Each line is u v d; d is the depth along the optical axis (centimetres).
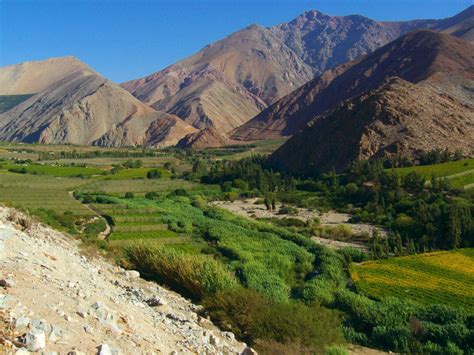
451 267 5212
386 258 5703
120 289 1705
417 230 6825
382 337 3020
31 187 9044
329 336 2012
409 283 4591
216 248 5628
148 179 12488
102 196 8975
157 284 2284
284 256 5312
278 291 3847
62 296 1109
